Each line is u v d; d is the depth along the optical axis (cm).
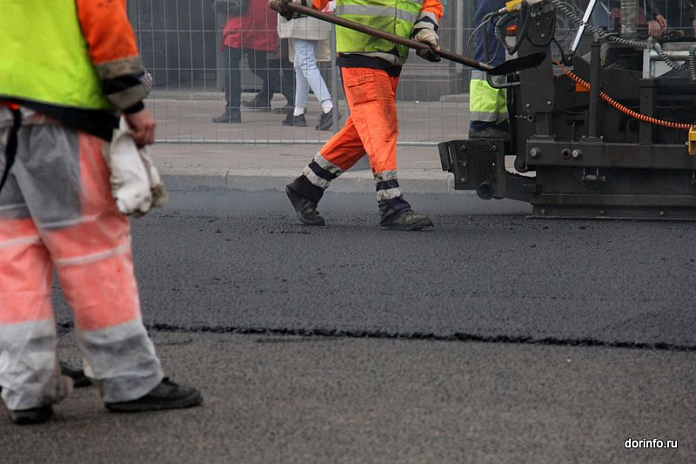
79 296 833
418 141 2422
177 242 1559
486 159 1708
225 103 2550
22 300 826
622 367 982
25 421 842
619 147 1625
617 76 1650
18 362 832
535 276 1316
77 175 806
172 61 2564
